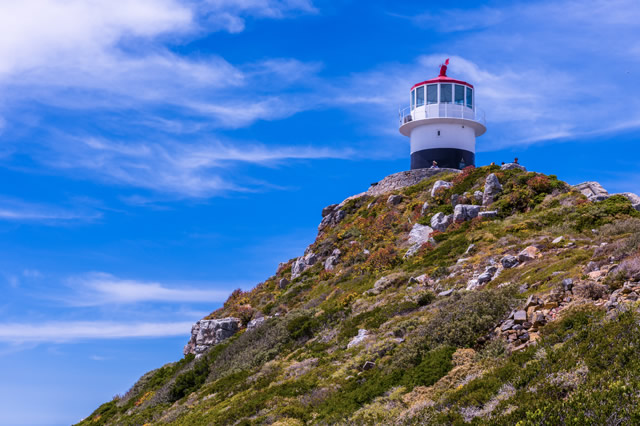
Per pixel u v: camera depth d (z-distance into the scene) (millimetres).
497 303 21297
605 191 39094
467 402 15977
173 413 28219
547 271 23375
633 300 17062
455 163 58344
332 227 55625
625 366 13656
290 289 43719
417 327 23812
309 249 51938
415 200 49344
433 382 18656
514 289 22516
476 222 38969
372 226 47688
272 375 26359
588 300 18641
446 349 20125
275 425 19781
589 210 34281
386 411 17969
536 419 12914
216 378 31188
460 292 25734
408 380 19422
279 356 29781
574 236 31141
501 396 15391
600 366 14336
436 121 58812
